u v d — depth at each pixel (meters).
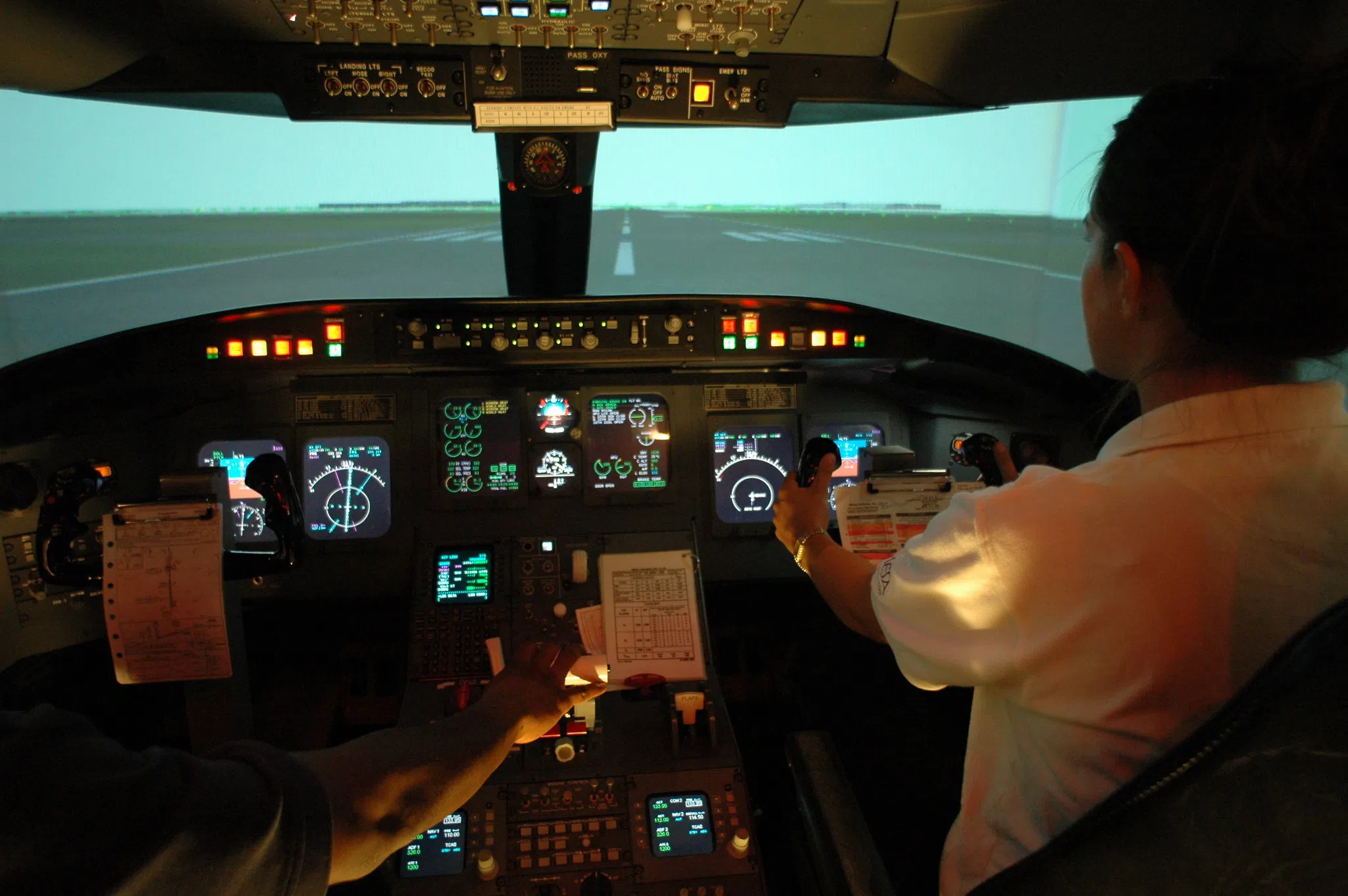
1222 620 0.66
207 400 2.26
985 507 0.77
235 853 0.52
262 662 2.44
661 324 2.22
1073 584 0.71
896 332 2.25
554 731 1.84
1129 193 0.69
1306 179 0.57
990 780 0.90
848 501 1.83
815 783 1.30
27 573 1.99
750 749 2.43
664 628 1.89
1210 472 0.68
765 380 2.43
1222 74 0.67
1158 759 0.59
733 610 2.56
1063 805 0.75
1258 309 0.63
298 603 2.24
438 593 2.19
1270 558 0.66
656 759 1.83
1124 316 0.75
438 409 2.31
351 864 0.66
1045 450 2.36
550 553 2.27
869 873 1.13
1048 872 0.67
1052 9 1.86
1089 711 0.72
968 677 0.81
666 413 2.38
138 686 2.29
